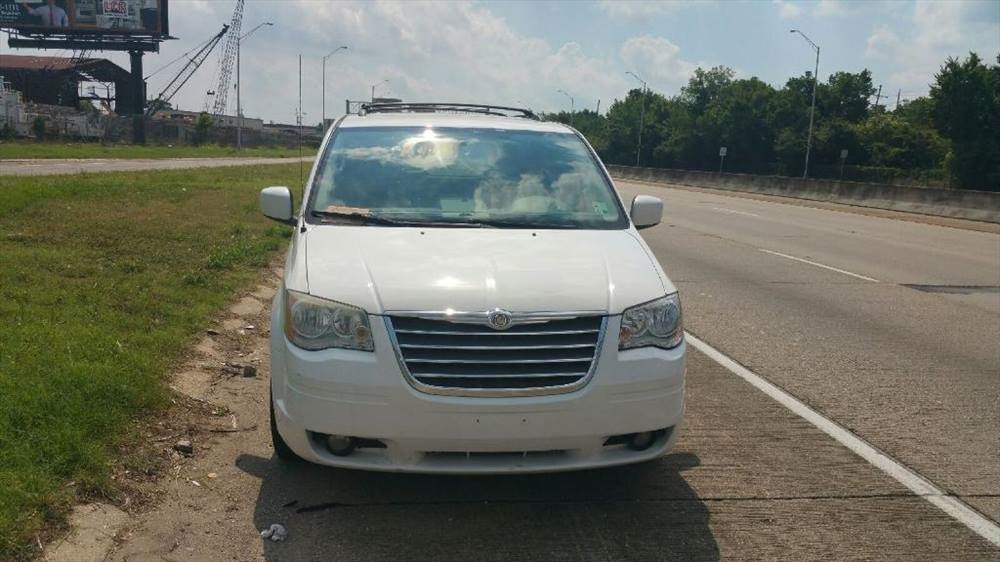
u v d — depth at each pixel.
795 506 4.48
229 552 3.82
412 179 5.27
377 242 4.51
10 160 37.06
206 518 4.11
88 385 5.04
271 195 5.41
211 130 90.44
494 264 4.25
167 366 5.98
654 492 4.60
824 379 6.81
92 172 27.59
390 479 4.64
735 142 82.69
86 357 5.68
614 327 4.00
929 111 59.19
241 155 65.62
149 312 7.39
